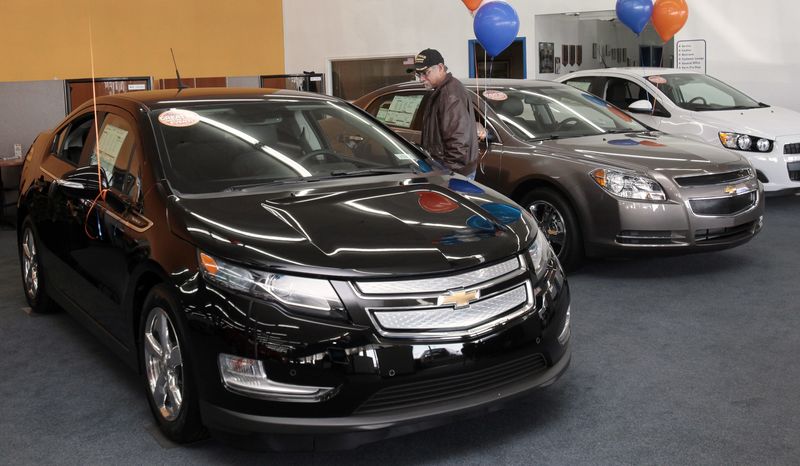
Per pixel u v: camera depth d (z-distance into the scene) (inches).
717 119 275.1
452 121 181.0
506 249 103.5
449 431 111.3
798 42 346.6
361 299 92.9
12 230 283.7
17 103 297.9
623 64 523.8
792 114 286.8
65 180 128.8
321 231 102.0
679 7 295.9
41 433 113.4
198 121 129.9
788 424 109.9
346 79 500.1
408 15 466.3
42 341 155.0
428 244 100.6
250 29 505.0
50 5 414.6
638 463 100.0
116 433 112.8
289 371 91.4
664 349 141.3
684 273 194.4
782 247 219.0
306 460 103.5
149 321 109.4
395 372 92.3
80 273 136.5
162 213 110.3
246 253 96.4
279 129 133.7
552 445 105.8
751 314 159.9
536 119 214.5
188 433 103.7
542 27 428.8
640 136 210.1
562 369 107.5
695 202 177.9
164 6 462.9
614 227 180.2
